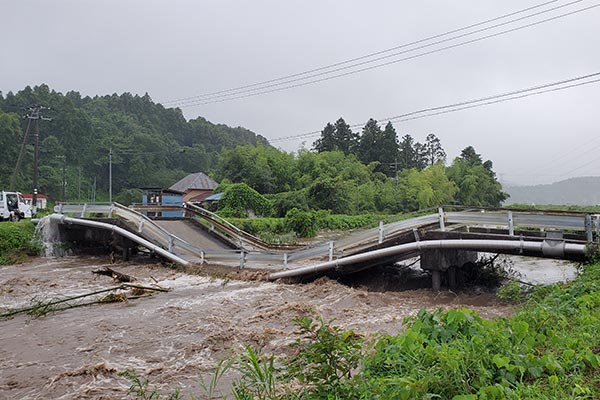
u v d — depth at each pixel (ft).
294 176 169.68
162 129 343.05
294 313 37.86
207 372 25.21
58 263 69.36
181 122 362.74
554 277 54.60
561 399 13.19
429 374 14.57
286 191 158.40
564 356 15.99
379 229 49.47
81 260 72.08
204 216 78.38
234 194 127.85
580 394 13.71
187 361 27.20
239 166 167.53
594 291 27.91
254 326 34.58
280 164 169.27
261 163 163.73
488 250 43.78
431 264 46.55
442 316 19.04
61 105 278.26
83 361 27.48
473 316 18.89
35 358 28.25
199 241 71.20
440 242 44.21
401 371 15.80
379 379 14.87
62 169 247.91
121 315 38.04
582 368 15.55
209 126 380.37
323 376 14.82
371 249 48.34
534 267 62.03
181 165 305.53
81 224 72.13
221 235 73.72
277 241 93.50
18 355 28.86
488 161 263.08
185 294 46.14
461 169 231.71
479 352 15.79
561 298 29.01
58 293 48.42
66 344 30.78
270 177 160.04
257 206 130.00
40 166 246.47
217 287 49.42
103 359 27.63
